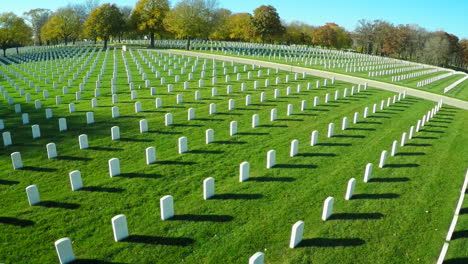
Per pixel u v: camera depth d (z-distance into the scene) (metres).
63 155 14.79
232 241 9.32
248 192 11.98
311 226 10.12
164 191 11.87
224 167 14.02
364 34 105.38
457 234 10.12
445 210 11.38
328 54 71.06
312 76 37.28
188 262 8.48
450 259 9.03
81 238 9.20
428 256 9.08
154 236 9.39
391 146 17.25
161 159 14.62
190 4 68.38
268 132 18.56
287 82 32.44
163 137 17.36
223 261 8.55
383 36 102.62
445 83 42.19
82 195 11.43
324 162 14.87
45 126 18.67
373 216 10.78
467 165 15.34
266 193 11.95
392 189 12.67
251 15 96.38
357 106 24.84
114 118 20.25
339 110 23.45
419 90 34.12
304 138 17.86
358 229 10.05
